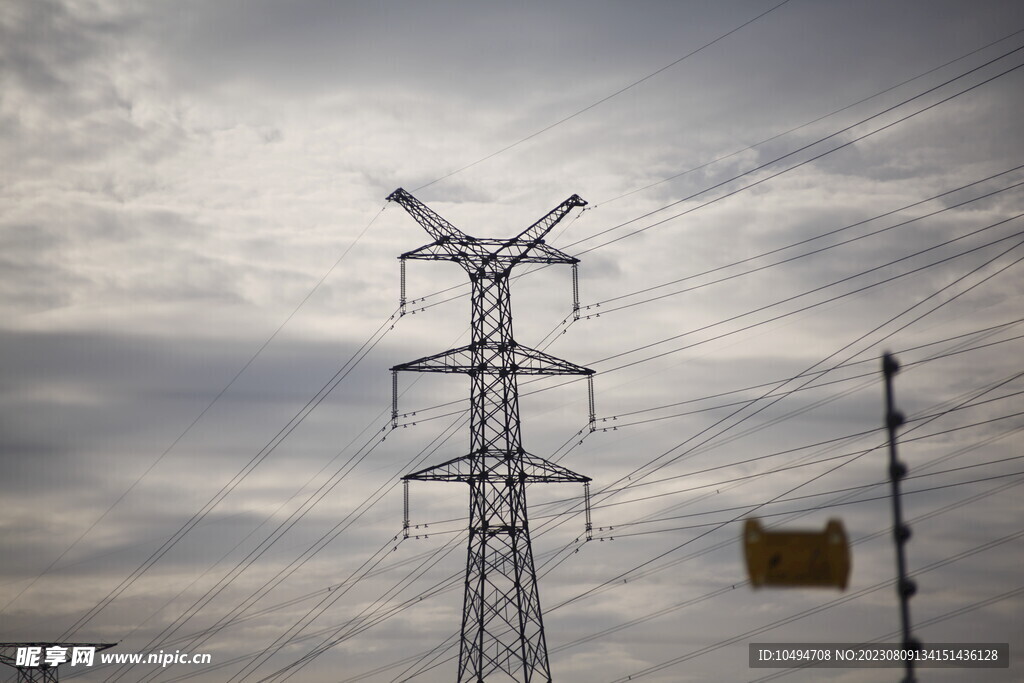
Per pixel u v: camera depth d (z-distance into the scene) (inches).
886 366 1371.8
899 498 1350.9
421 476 2568.9
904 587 1343.5
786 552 1574.8
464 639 2488.9
